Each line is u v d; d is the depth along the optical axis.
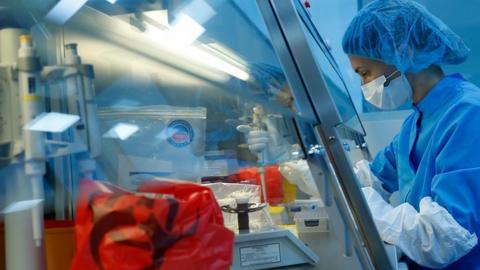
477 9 2.32
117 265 0.45
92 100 0.66
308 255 0.89
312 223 0.99
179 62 0.86
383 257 0.92
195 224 0.47
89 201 0.49
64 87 0.61
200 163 0.84
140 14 0.83
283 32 0.89
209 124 0.87
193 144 0.83
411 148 1.57
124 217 0.46
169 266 0.45
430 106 1.51
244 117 0.91
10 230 0.54
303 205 1.03
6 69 0.55
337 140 0.92
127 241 0.45
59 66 0.61
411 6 1.46
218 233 0.49
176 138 0.81
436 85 1.53
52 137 0.58
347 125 1.21
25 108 0.55
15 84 0.55
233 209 0.92
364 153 2.06
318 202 0.98
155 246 0.45
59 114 0.60
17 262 0.54
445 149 1.31
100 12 0.76
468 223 1.21
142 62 0.82
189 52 0.88
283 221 1.04
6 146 0.55
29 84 0.55
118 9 0.79
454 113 1.38
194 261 0.46
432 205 1.25
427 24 1.42
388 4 1.48
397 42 1.43
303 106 0.90
